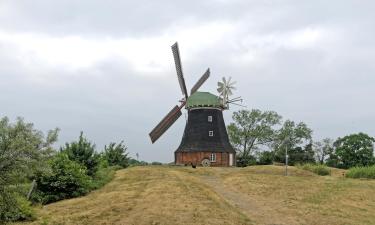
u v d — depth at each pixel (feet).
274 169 177.58
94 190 117.50
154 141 233.55
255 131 339.98
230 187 131.03
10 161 54.08
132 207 86.79
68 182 106.01
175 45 229.04
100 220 77.82
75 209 89.56
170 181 124.06
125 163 192.24
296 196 113.70
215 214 82.69
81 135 131.85
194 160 224.33
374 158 295.07
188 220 77.10
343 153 300.20
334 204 103.76
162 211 82.69
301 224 82.02
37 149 56.80
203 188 114.42
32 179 105.50
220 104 234.58
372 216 92.58
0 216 71.05
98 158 130.93
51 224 76.07
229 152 230.89
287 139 298.35
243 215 86.07
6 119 55.62
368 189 127.03
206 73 261.03
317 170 185.37
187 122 236.63
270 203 103.40
